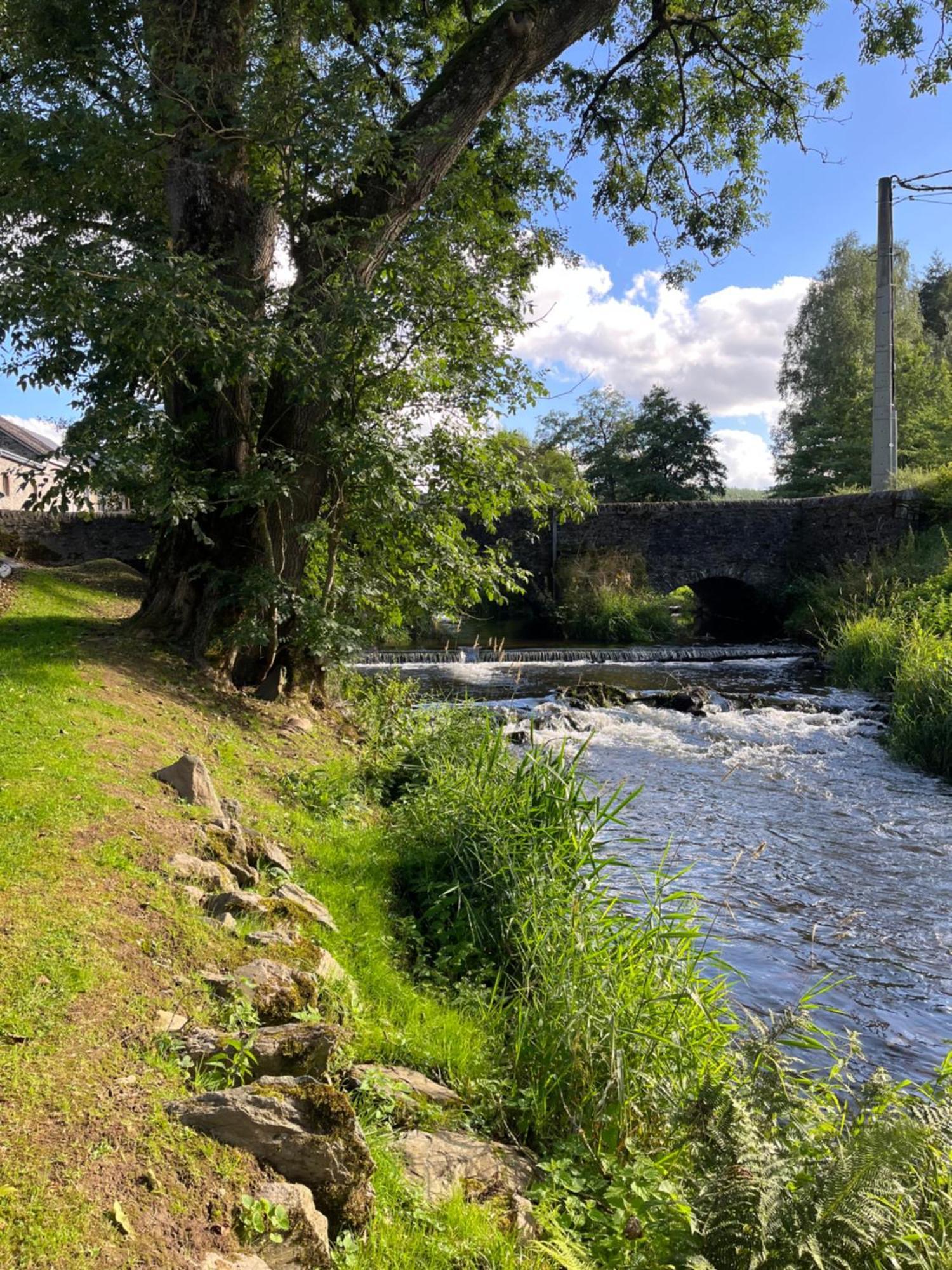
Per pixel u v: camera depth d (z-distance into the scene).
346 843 5.73
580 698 15.48
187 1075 2.57
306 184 7.88
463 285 8.35
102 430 6.77
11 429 34.31
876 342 24.92
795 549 26.12
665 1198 2.93
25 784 4.43
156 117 7.55
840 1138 2.99
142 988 2.93
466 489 9.31
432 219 8.90
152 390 7.61
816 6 12.48
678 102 13.70
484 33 8.60
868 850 8.18
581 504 10.07
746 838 8.51
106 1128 2.22
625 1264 2.70
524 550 26.08
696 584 28.84
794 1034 4.18
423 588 9.78
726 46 13.08
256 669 8.35
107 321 6.67
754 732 13.37
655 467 48.44
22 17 7.61
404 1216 2.59
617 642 24.30
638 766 11.29
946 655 12.51
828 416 38.72
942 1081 3.72
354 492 8.46
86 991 2.79
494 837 5.57
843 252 41.94
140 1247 1.92
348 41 9.69
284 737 7.50
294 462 7.75
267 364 7.37
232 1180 2.22
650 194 14.38
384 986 4.13
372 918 4.83
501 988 4.64
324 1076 2.85
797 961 5.96
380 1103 3.15
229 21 7.91
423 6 11.89
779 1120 3.00
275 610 7.89
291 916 4.22
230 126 7.60
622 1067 3.68
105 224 8.40
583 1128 3.58
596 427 52.06
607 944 4.49
